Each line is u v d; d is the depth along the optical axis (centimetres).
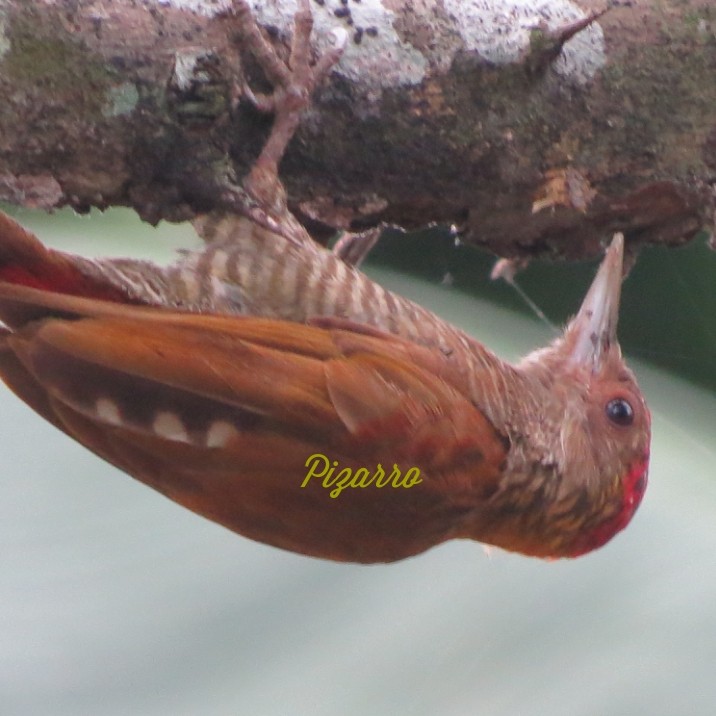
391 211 285
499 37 284
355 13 283
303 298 284
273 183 284
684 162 285
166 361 283
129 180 283
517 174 284
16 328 282
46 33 282
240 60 283
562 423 287
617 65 284
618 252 286
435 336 285
